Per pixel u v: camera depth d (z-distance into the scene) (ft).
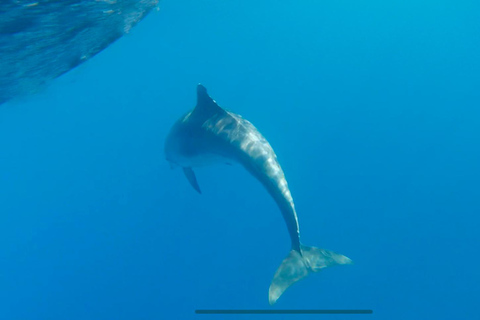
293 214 9.28
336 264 9.39
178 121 11.76
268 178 9.36
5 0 9.79
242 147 9.71
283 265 9.16
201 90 10.12
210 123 10.45
